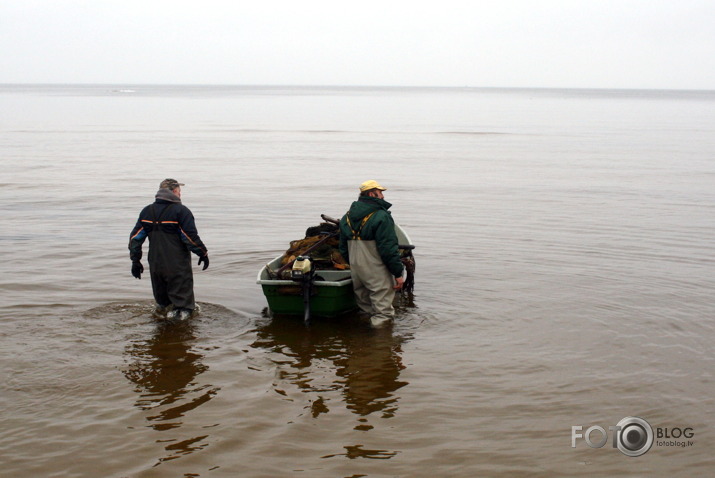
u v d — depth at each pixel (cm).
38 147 2988
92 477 447
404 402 557
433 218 1406
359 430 510
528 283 902
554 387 582
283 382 595
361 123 5275
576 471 455
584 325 737
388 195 1742
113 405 548
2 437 495
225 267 992
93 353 656
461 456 473
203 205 1573
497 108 9519
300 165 2433
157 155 2723
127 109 7619
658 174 2206
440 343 690
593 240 1180
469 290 871
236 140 3516
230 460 468
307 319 745
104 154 2731
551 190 1836
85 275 931
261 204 1593
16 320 743
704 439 494
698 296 838
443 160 2630
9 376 599
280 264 860
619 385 585
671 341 687
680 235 1222
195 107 8488
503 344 686
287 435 502
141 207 1540
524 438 498
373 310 764
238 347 679
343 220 762
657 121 6066
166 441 493
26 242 1146
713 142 3584
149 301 819
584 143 3500
